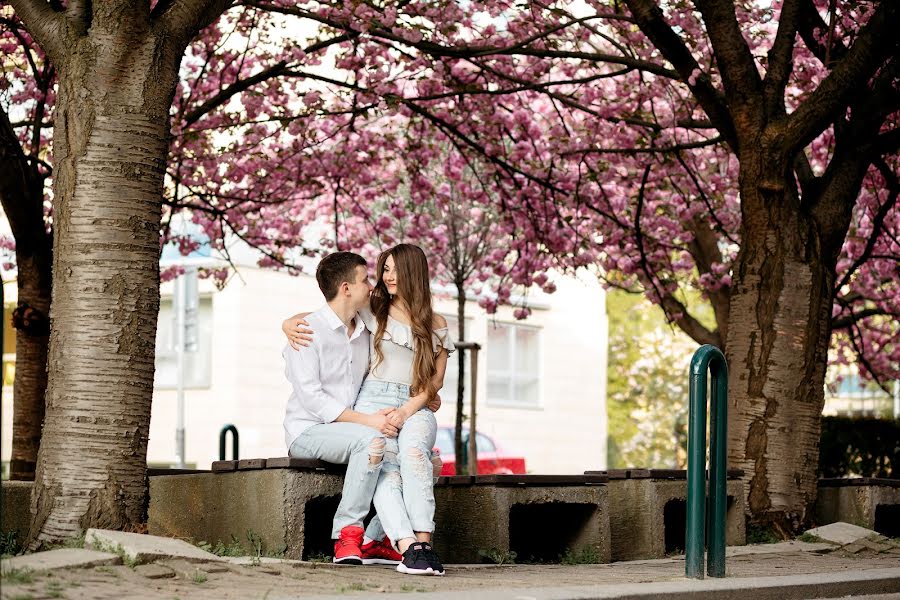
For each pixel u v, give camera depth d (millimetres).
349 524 6121
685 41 11789
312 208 17672
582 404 29062
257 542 6234
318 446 6262
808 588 5887
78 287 6277
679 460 32844
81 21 6543
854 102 10453
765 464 9398
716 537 6109
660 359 34062
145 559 5250
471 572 6301
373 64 11852
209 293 22734
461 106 12961
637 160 13875
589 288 29375
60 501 6137
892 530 10703
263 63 13422
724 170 15195
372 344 6539
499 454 23016
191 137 11820
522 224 14195
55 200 6445
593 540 7660
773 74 9836
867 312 15570
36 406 10781
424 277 6559
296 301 23219
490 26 12531
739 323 9680
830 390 19641
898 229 15414
